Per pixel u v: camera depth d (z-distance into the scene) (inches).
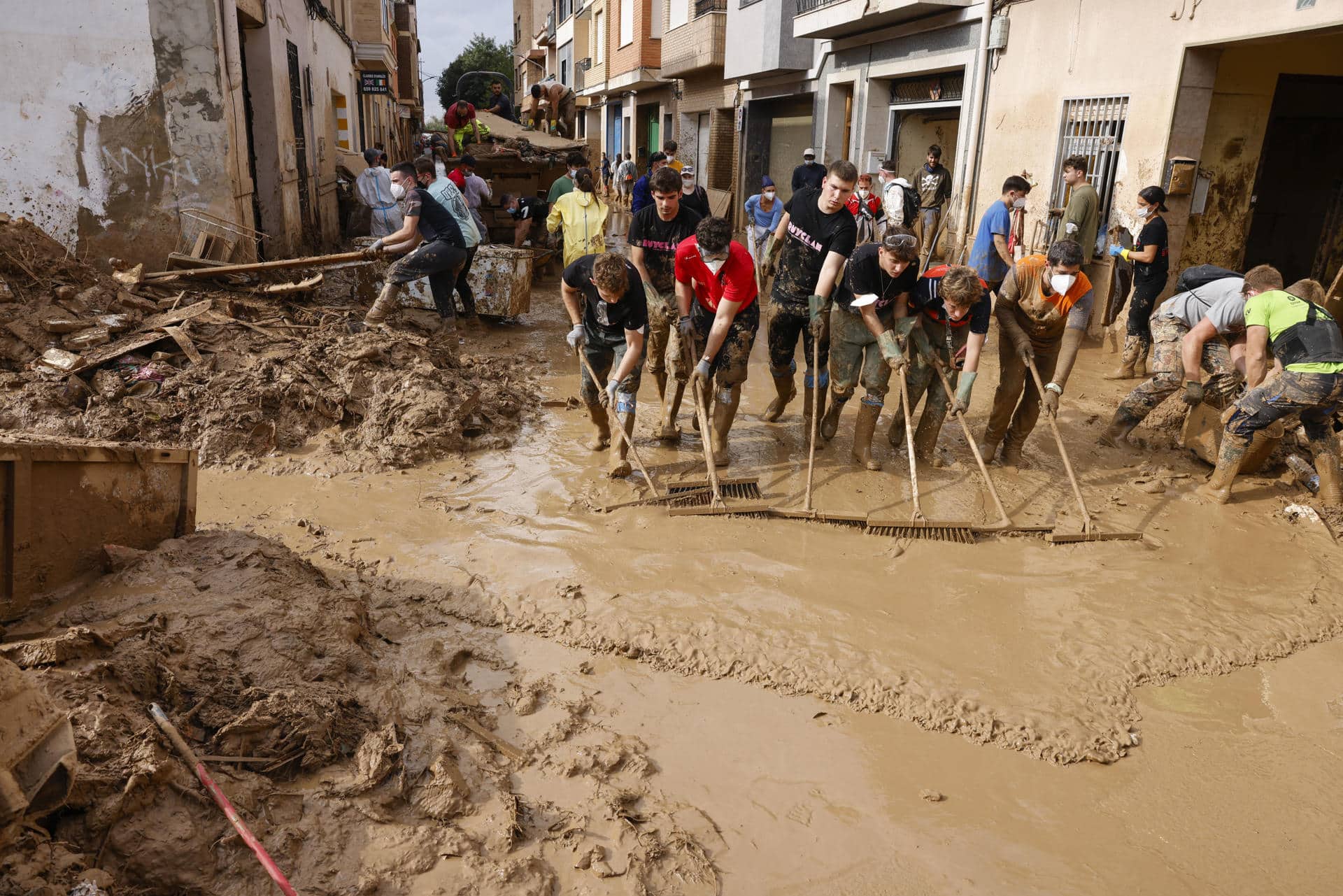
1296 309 213.3
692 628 163.0
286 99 451.2
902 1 486.3
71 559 145.0
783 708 144.0
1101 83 395.5
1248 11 324.8
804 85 709.9
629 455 249.9
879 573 186.4
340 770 120.1
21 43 323.0
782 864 112.8
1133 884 111.2
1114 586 183.3
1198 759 135.0
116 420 233.3
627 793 123.0
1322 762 134.4
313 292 363.9
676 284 236.1
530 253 397.1
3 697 84.2
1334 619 173.0
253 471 232.1
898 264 212.4
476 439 257.6
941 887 109.9
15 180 333.4
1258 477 246.4
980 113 480.7
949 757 134.0
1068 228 367.2
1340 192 453.1
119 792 100.3
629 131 1318.9
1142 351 338.3
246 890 100.0
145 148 337.1
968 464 251.9
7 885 85.3
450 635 159.5
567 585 175.6
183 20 328.8
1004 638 163.5
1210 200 391.5
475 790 121.0
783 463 248.2
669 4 988.6
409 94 1657.2
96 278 283.1
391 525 202.4
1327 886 111.7
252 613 138.1
